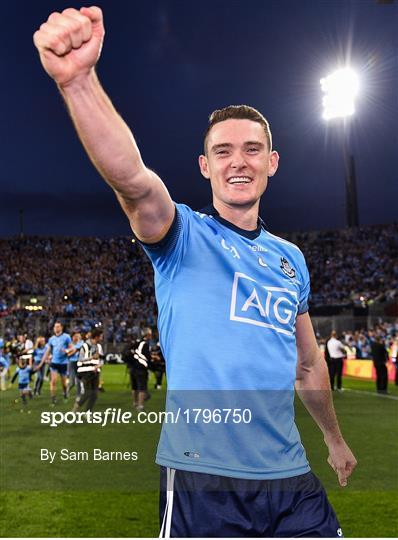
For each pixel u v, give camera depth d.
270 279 1.96
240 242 1.95
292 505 1.93
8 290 48.31
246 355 1.84
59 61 1.42
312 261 49.75
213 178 2.00
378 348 16.05
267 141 2.01
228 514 1.83
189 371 1.83
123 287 51.91
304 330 2.32
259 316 1.89
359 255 48.06
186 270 1.85
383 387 15.98
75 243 56.06
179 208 1.89
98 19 1.42
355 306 32.12
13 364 28.53
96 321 35.09
